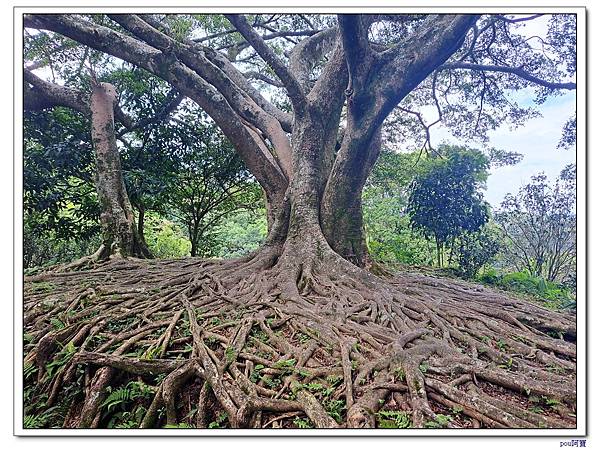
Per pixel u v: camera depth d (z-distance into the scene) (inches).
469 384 123.4
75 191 419.5
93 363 141.6
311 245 237.1
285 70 247.1
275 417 112.9
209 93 276.5
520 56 419.5
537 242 436.1
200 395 126.9
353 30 211.3
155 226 609.3
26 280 257.4
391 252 484.7
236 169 490.3
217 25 348.2
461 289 253.9
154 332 169.3
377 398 112.9
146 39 254.8
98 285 237.9
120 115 406.6
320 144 278.7
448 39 213.0
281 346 148.4
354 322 163.9
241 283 221.8
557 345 166.4
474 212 384.8
